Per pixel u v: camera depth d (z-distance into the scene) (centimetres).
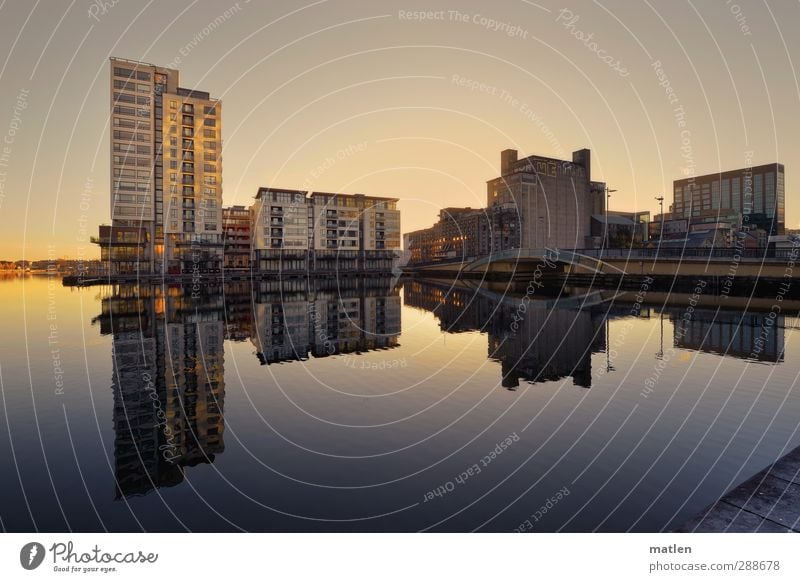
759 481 578
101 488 731
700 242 8800
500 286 6831
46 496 705
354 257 10238
